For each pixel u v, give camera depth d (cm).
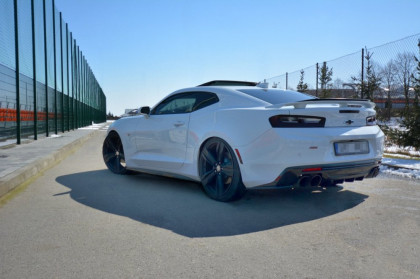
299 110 331
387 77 884
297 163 323
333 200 381
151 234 276
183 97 450
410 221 309
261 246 252
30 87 1118
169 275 207
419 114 752
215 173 381
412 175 515
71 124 1847
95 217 321
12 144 930
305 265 221
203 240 263
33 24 1086
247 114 349
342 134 340
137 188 447
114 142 565
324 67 1125
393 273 210
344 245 254
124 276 206
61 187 455
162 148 456
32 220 312
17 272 211
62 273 209
